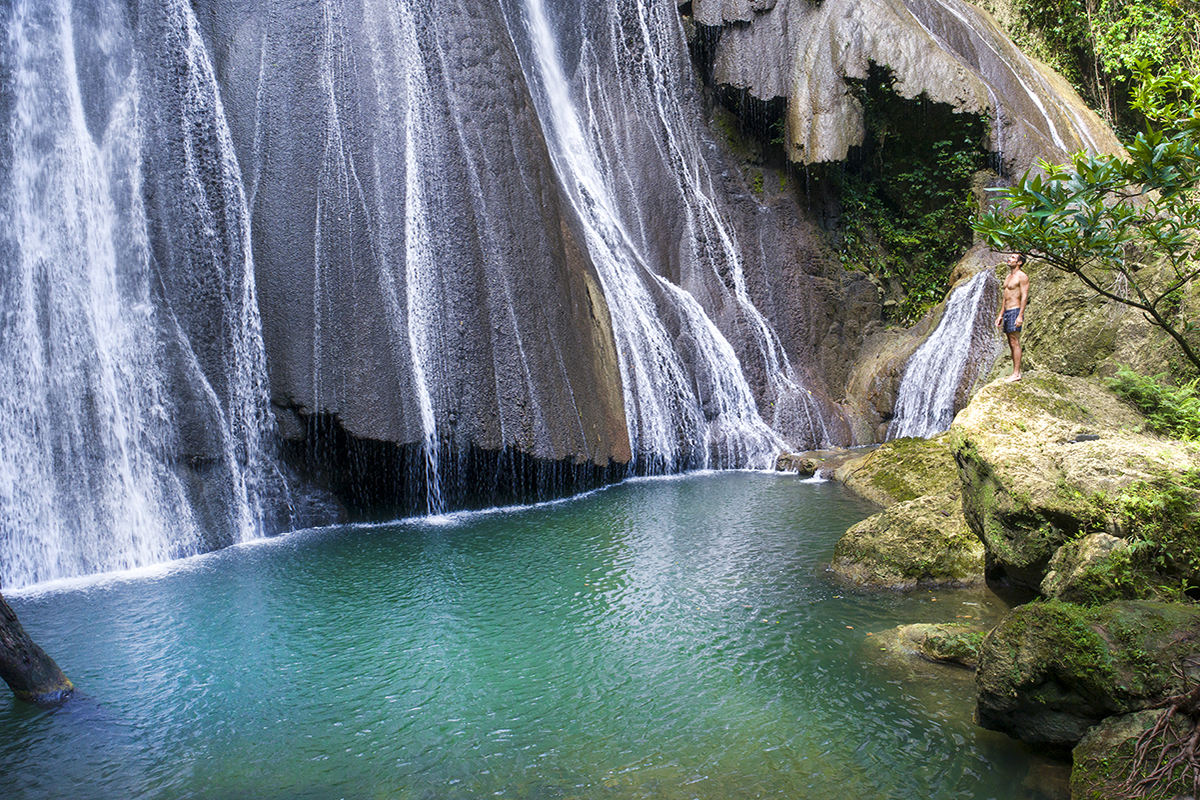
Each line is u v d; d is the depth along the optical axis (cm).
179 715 532
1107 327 934
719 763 457
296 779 452
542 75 1711
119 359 941
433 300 1136
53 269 910
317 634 680
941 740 471
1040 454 609
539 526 1044
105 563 882
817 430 1634
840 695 537
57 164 938
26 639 550
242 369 1038
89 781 451
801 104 1780
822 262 1841
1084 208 484
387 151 1159
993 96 1731
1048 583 542
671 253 1756
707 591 765
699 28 1870
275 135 1112
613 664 604
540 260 1261
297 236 1085
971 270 1666
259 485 1034
